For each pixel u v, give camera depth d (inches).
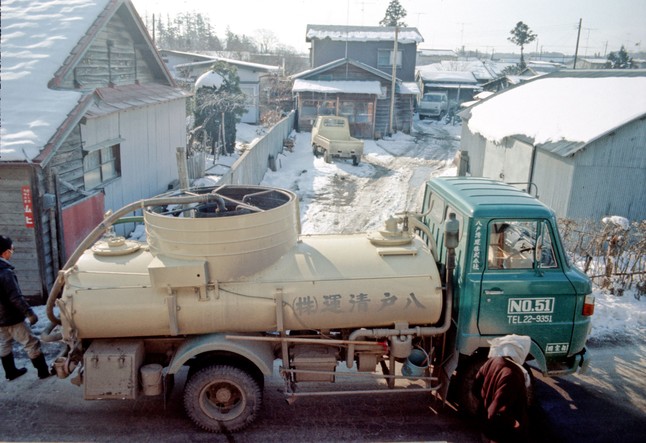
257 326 221.6
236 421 221.1
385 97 1376.7
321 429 226.5
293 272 224.2
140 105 504.4
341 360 241.3
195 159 709.9
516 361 188.7
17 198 327.6
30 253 335.3
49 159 323.6
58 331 249.3
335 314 221.8
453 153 1133.1
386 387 258.5
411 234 253.3
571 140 498.0
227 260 216.4
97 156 452.4
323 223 583.5
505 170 637.3
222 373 219.0
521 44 3105.3
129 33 546.3
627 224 406.0
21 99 355.9
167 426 227.5
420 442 218.1
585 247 464.8
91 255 235.5
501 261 226.2
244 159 604.1
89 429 223.6
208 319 217.5
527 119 609.6
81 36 425.4
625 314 342.6
